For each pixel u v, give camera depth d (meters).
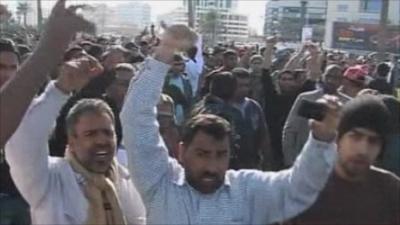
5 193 3.68
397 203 3.52
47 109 3.03
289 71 9.51
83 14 2.78
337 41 79.69
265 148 7.27
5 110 2.65
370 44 78.31
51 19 2.75
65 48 2.75
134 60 11.84
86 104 3.37
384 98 5.40
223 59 12.27
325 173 3.16
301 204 3.21
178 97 8.64
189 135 3.19
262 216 3.24
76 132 3.34
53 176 3.28
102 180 3.35
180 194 3.20
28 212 3.69
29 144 3.02
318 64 10.02
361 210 3.46
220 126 3.17
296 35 98.38
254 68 10.95
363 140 3.29
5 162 3.68
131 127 3.24
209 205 3.18
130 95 3.27
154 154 3.24
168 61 3.27
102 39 19.58
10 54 4.05
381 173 3.58
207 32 78.69
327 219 3.46
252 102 7.21
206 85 8.52
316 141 3.12
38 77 2.71
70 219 3.26
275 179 3.26
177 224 3.16
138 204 3.48
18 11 49.59
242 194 3.23
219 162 3.18
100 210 3.31
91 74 3.09
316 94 7.59
